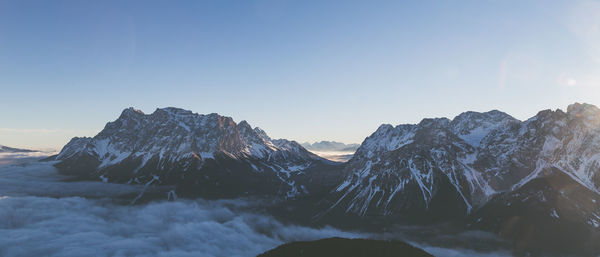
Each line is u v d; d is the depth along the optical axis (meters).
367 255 103.19
